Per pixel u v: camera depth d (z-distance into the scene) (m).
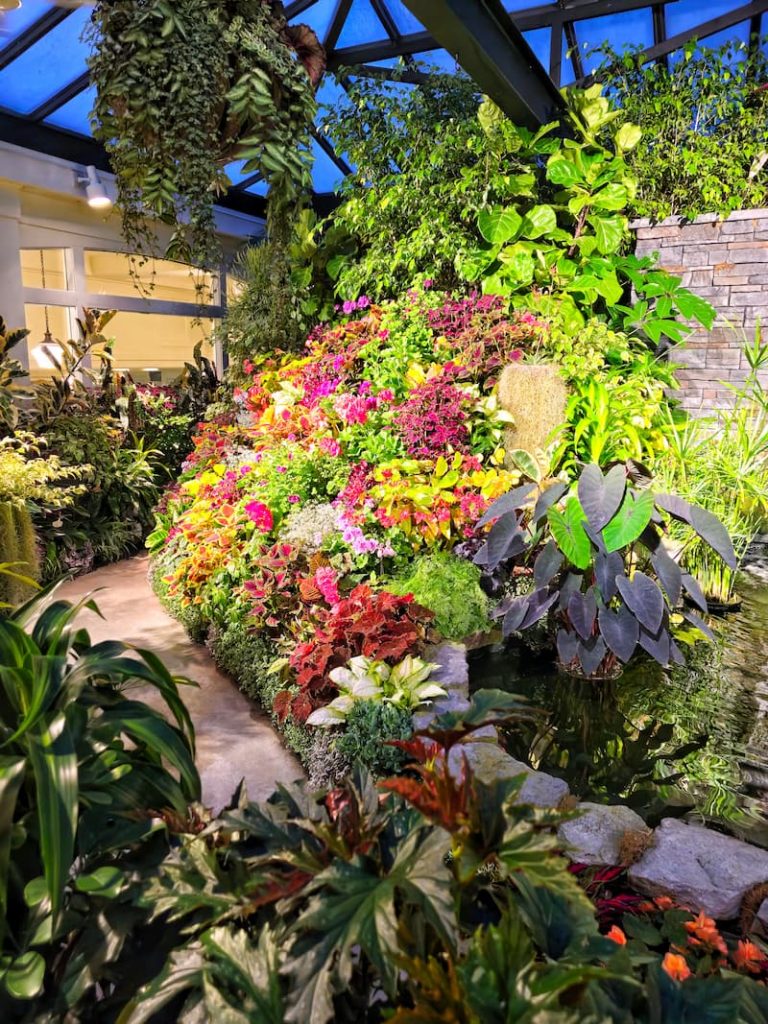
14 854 1.10
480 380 4.19
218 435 4.86
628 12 5.14
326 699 2.33
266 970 0.79
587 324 4.84
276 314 5.85
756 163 5.12
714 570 3.37
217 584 3.16
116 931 0.96
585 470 2.62
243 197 7.64
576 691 2.58
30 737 1.02
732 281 5.04
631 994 0.79
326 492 3.57
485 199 4.96
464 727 0.87
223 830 1.01
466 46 3.50
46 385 4.90
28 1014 0.96
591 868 1.59
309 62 3.26
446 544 3.28
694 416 5.21
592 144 5.05
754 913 1.42
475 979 0.68
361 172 5.55
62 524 4.41
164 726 1.17
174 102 2.81
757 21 5.14
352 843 0.89
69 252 6.08
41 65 4.59
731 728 2.33
